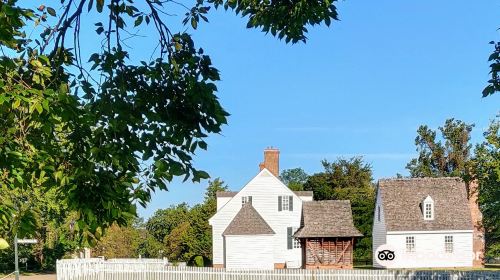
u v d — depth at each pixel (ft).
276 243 181.68
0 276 136.98
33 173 19.20
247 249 171.01
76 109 17.21
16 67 17.01
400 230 179.32
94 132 19.93
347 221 171.94
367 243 213.66
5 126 16.88
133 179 20.24
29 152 17.46
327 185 253.24
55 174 18.52
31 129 18.02
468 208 183.42
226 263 171.42
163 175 20.36
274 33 34.22
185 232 199.82
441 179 190.90
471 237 178.81
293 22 33.30
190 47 21.65
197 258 178.60
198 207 225.15
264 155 193.57
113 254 183.32
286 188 183.01
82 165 19.07
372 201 220.64
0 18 15.81
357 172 259.19
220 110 20.71
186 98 20.86
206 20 23.32
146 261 123.95
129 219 19.81
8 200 17.08
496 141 152.15
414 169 267.59
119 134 20.15
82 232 19.71
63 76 20.04
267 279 115.75
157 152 20.75
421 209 183.93
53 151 18.37
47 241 154.71
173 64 20.65
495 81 33.91
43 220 131.03
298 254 181.78
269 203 182.70
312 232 168.76
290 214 182.39
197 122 20.97
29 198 25.71
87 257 145.59
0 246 16.33
